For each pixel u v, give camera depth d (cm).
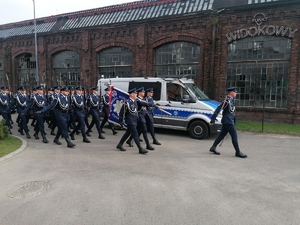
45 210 396
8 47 2125
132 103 742
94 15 1867
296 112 1232
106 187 483
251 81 1338
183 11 1509
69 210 396
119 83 1126
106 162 644
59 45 1894
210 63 1395
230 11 1326
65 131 822
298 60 1209
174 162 645
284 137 973
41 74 1992
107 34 1692
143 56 1576
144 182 507
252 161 655
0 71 2220
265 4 1238
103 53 1750
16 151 730
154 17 1573
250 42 1320
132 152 749
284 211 392
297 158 684
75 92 898
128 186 487
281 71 1268
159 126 1027
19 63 2142
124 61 1683
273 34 1250
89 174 554
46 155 712
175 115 985
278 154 725
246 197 440
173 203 418
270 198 437
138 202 421
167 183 503
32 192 462
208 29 1380
